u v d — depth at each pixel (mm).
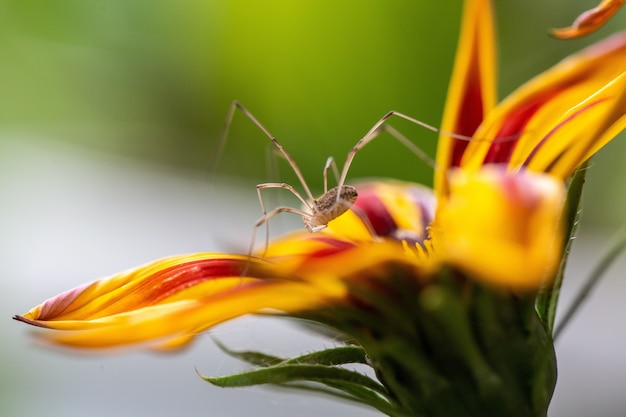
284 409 312
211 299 192
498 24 364
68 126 475
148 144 487
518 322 197
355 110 371
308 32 366
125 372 345
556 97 212
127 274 200
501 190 171
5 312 366
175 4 406
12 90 450
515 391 196
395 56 355
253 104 399
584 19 204
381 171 367
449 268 195
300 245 214
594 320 372
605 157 404
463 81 224
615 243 210
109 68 435
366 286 197
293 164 273
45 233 444
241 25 386
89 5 422
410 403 199
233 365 208
